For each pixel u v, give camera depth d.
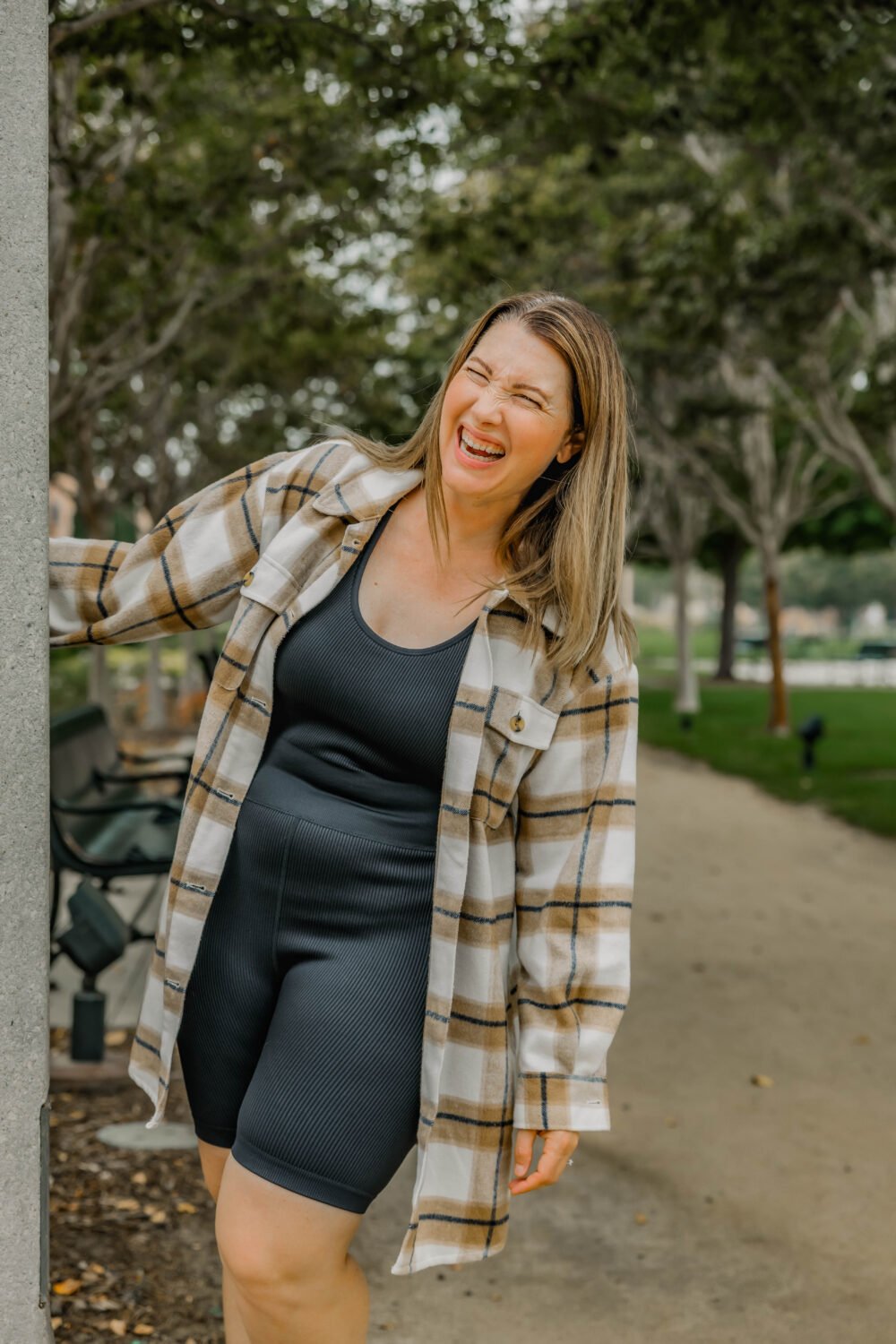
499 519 1.92
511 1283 3.12
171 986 1.95
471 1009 1.92
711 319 13.12
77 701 18.88
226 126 10.12
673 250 12.06
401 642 1.89
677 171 14.59
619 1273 3.18
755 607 102.38
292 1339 1.84
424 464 1.98
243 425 22.39
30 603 1.68
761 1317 2.98
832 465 22.75
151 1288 2.91
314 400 21.44
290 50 6.07
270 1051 1.86
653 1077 4.66
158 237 10.34
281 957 1.91
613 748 1.96
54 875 4.75
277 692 1.94
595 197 13.55
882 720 23.92
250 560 2.02
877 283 15.55
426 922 1.88
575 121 7.38
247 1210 1.81
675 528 26.17
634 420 2.10
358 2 6.06
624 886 1.94
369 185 9.62
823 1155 3.98
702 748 18.58
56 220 8.58
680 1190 3.70
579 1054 1.91
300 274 13.09
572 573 1.88
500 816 1.90
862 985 6.05
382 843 1.88
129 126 9.83
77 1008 4.23
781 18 6.39
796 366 16.17
